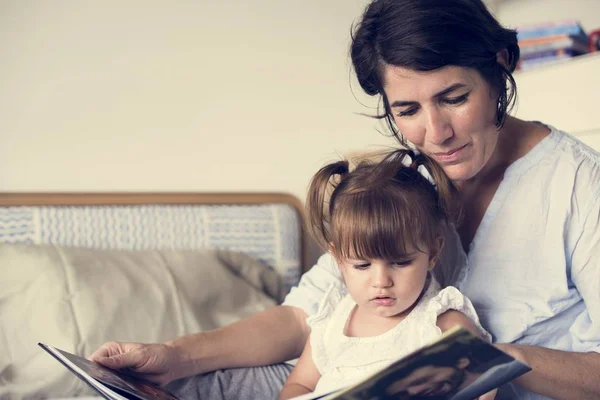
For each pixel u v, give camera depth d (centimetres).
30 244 184
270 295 212
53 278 171
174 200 220
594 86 205
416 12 94
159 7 226
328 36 251
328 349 114
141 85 223
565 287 107
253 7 240
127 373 104
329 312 117
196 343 114
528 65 236
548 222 108
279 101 244
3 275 172
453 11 94
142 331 169
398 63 95
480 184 115
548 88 219
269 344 121
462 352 72
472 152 101
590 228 105
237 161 238
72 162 214
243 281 200
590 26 256
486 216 113
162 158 226
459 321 107
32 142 209
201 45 232
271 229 224
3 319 164
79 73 215
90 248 191
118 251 192
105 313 167
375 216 108
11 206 198
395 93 99
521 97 228
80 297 169
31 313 165
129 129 222
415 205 109
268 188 242
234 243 218
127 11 221
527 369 77
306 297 125
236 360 118
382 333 111
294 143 246
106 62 219
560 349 110
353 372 109
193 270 192
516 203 111
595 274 104
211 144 234
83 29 216
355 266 111
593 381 95
